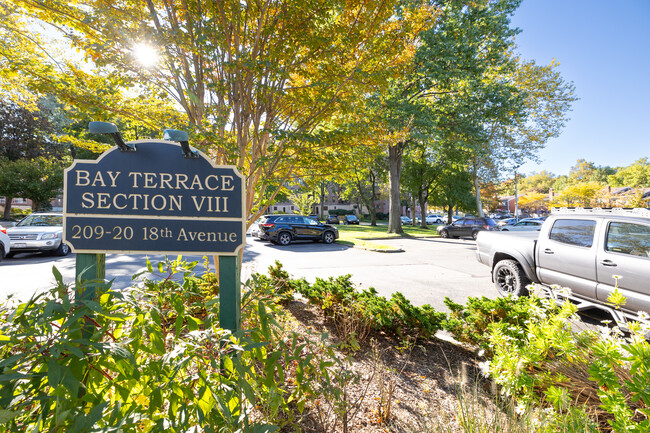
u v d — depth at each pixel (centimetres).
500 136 2462
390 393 253
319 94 413
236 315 214
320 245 1748
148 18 366
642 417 227
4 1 358
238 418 155
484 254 748
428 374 330
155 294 207
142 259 1059
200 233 220
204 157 223
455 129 1761
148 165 218
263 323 192
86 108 377
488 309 379
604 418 241
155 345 169
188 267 228
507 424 199
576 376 249
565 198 4872
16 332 143
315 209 6819
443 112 1764
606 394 202
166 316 201
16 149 2764
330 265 1080
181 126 366
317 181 518
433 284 796
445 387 305
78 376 143
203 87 393
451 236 2281
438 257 1272
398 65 471
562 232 573
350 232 2539
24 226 1220
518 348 280
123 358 139
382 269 1006
